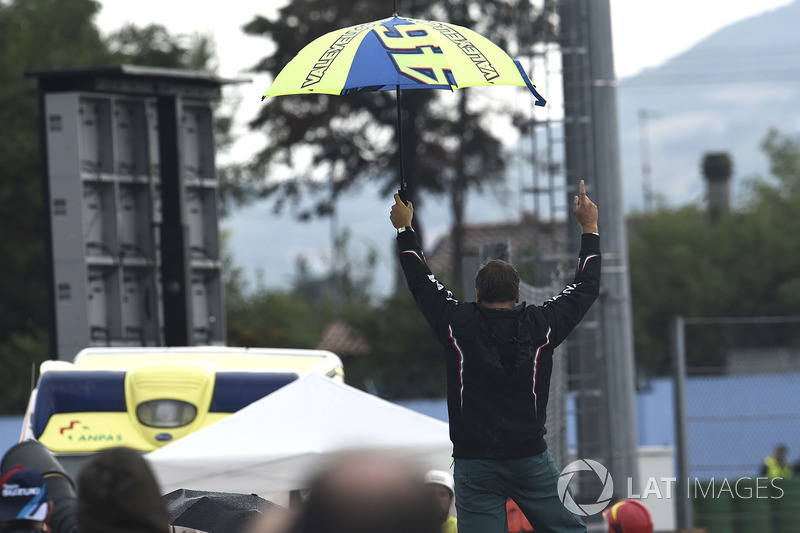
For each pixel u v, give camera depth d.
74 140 32.62
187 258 33.59
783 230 130.88
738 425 63.94
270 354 24.92
